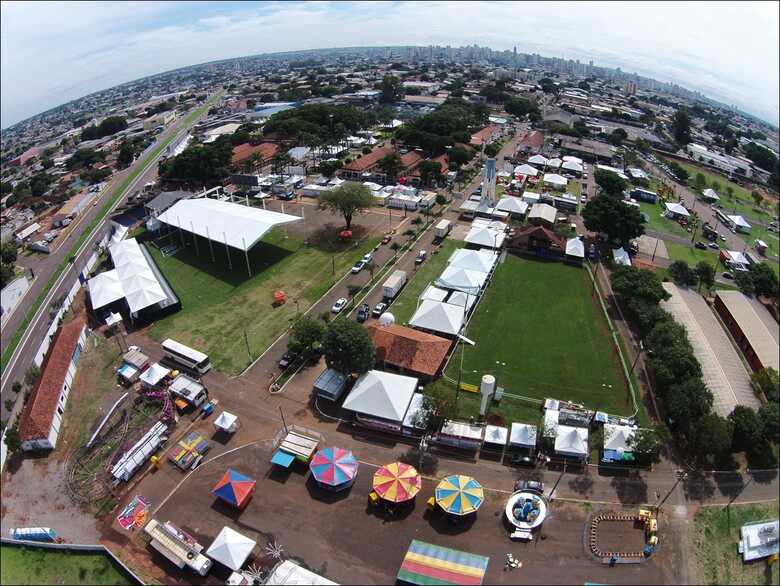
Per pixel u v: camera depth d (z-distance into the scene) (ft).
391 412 208.54
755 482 189.98
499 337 271.28
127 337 276.21
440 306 274.77
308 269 344.90
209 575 159.53
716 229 456.45
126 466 192.65
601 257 368.07
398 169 526.98
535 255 367.45
